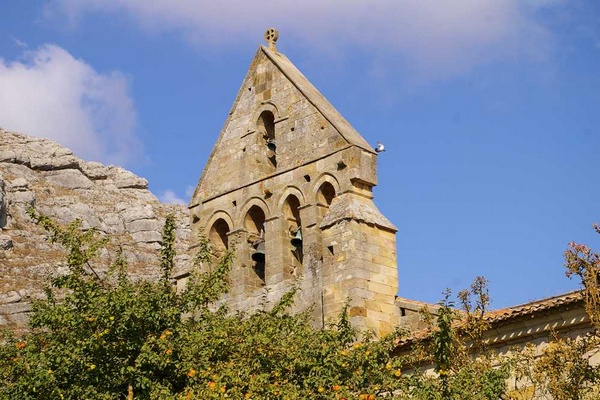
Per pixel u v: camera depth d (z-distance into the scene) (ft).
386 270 108.68
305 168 114.42
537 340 84.99
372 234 109.19
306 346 80.84
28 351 80.28
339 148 112.06
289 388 75.56
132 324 79.97
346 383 77.87
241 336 81.87
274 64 122.93
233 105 125.80
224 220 120.98
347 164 110.73
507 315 85.25
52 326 81.30
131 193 486.79
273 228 114.73
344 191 110.11
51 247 369.91
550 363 76.07
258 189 118.21
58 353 77.92
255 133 121.80
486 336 87.56
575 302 81.25
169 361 78.23
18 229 378.32
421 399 74.59
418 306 105.81
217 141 125.59
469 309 84.23
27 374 76.74
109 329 79.10
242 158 121.90
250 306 113.29
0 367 80.07
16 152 463.01
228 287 90.68
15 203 405.18
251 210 118.83
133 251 403.34
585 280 76.07
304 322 86.84
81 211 431.43
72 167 474.08
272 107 121.08
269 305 111.34
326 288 107.34
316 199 112.06
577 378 74.69
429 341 86.84
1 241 351.87
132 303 80.94
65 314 79.82
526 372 77.56
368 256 107.76
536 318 84.43
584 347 75.66
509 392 82.28
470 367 77.66
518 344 86.12
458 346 81.15
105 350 78.33
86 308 81.05
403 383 77.97
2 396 76.79
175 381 79.05
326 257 108.68
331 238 108.88
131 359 79.66
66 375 77.71
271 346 80.64
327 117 114.52
